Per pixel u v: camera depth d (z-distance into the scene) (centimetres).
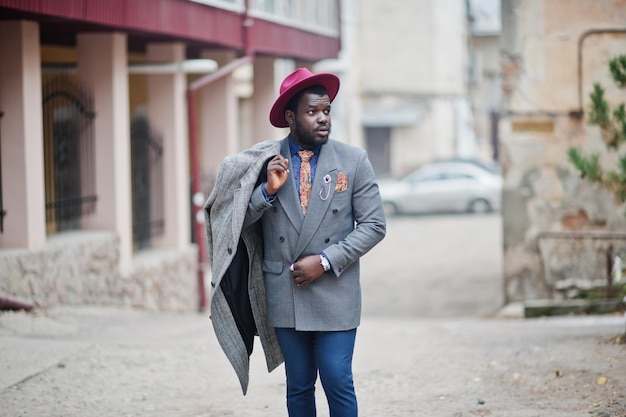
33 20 1005
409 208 3155
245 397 645
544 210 1392
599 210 1370
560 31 1366
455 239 2559
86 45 1192
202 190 1586
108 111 1196
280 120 455
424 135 4206
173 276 1384
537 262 1397
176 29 1253
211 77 1432
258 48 1593
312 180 445
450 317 1502
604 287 1253
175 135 1394
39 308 1009
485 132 4484
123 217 1225
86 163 1205
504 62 1395
